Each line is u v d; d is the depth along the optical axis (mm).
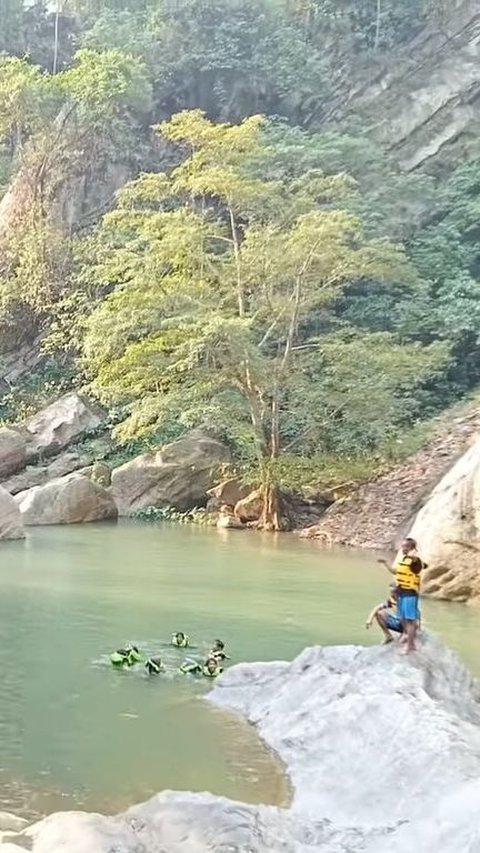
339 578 15844
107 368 23906
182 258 23844
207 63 35406
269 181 27297
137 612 12531
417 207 31938
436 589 14805
